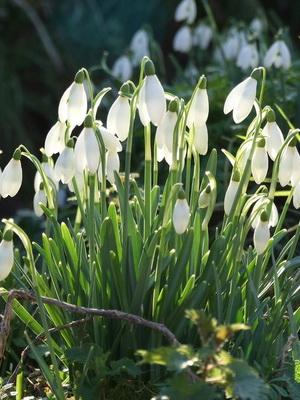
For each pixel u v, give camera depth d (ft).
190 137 10.46
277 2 35.86
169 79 34.37
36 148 31.68
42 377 11.39
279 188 15.88
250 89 10.06
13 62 31.65
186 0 21.95
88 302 10.62
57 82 32.22
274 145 10.29
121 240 10.85
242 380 8.57
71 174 10.13
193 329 10.35
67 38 33.47
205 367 8.72
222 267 10.31
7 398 11.01
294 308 12.17
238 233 10.14
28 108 31.65
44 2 33.55
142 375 10.58
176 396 8.89
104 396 10.41
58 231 10.62
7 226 9.73
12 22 32.45
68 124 10.29
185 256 10.06
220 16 34.30
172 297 10.19
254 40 19.57
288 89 18.25
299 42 34.47
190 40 22.11
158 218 10.35
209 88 18.56
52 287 11.26
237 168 10.32
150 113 9.71
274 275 10.44
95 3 34.14
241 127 15.83
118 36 34.09
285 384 10.46
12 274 11.38
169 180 10.21
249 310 10.51
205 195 10.32
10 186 10.26
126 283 10.37
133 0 34.81
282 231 10.68
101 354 10.06
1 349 10.38
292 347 10.37
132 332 10.28
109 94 22.76
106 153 10.71
